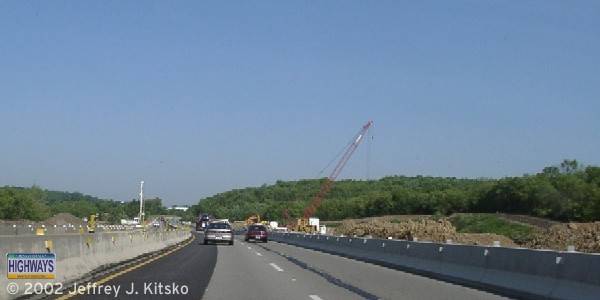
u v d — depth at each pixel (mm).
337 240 45688
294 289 19641
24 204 124188
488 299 17688
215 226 57625
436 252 25953
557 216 109250
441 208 139875
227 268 27484
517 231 98438
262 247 52688
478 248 22125
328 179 166625
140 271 24484
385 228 70000
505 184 124438
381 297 17938
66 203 192625
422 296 18281
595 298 15242
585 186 107875
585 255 16078
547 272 17625
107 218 173625
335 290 19547
